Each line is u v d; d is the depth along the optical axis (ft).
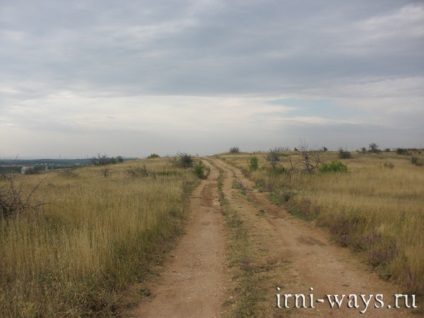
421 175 71.51
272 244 28.17
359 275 20.89
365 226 29.48
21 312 14.20
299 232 32.09
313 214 37.27
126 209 31.55
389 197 48.49
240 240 29.55
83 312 15.53
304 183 63.62
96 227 24.81
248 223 35.94
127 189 50.60
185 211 42.34
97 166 136.05
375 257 22.21
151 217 30.60
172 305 17.61
